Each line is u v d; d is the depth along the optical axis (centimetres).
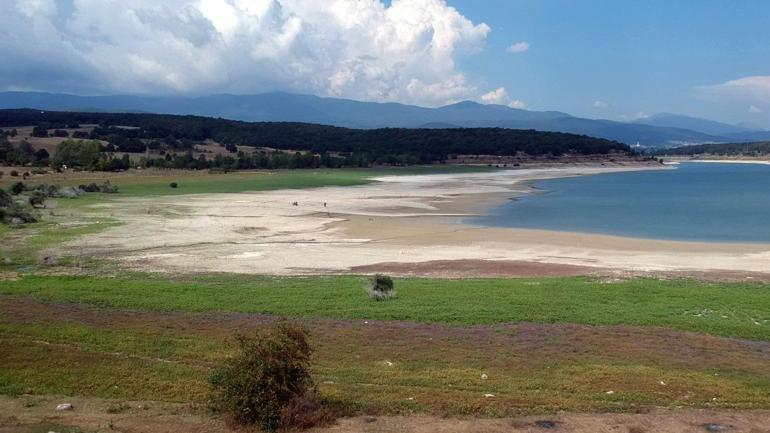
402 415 1254
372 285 2531
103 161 11756
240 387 1207
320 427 1192
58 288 2567
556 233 4991
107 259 3591
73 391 1389
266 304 2311
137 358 1639
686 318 2127
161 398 1356
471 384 1477
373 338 1894
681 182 12050
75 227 4894
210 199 7550
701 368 1638
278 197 7931
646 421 1222
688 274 3203
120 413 1264
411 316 2141
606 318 2114
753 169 18538
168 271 3228
